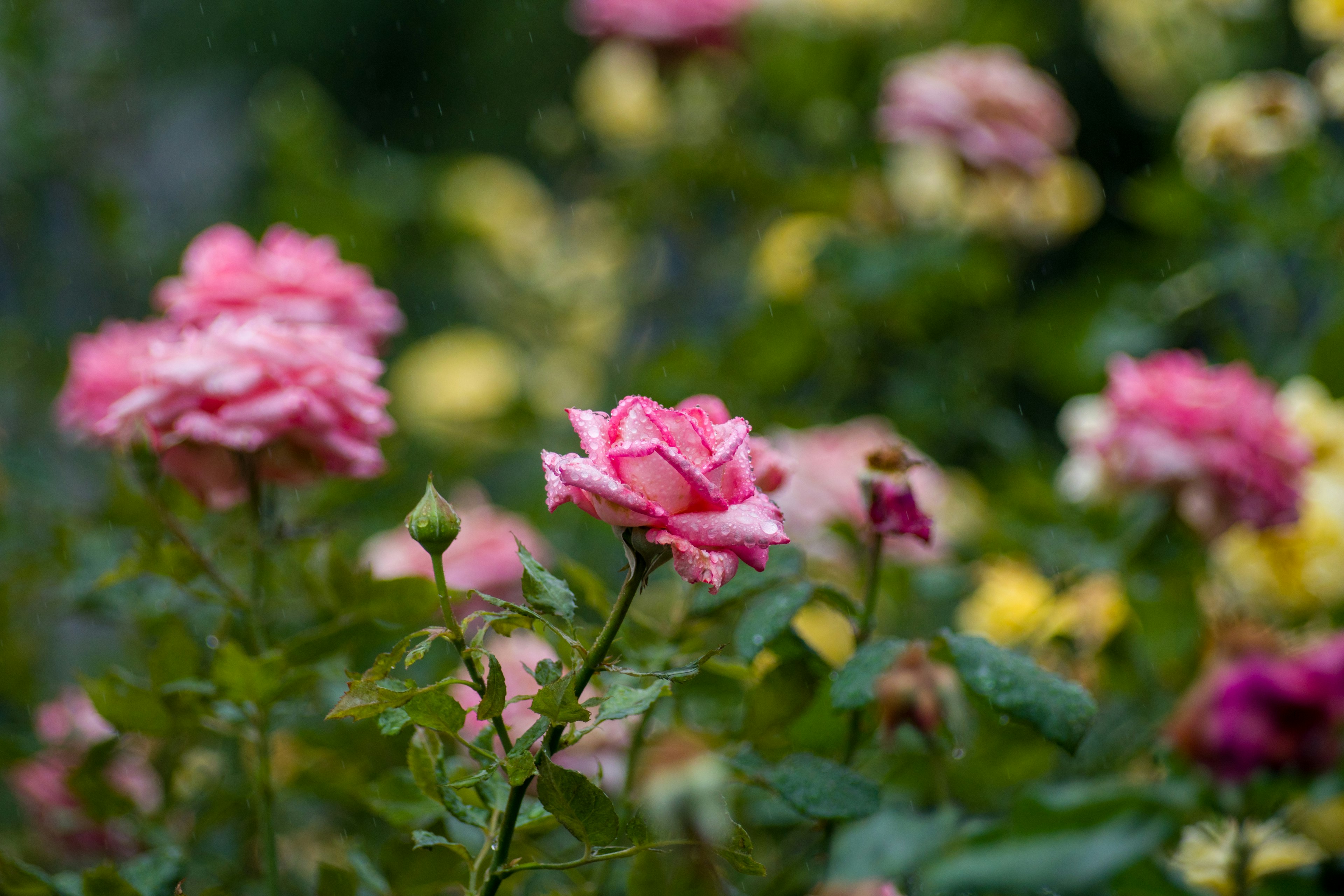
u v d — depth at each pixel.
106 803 1.89
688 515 1.64
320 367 1.90
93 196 3.51
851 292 2.91
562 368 4.12
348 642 1.87
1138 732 2.04
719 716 1.96
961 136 2.91
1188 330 3.04
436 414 3.83
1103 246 3.95
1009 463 2.79
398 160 4.07
